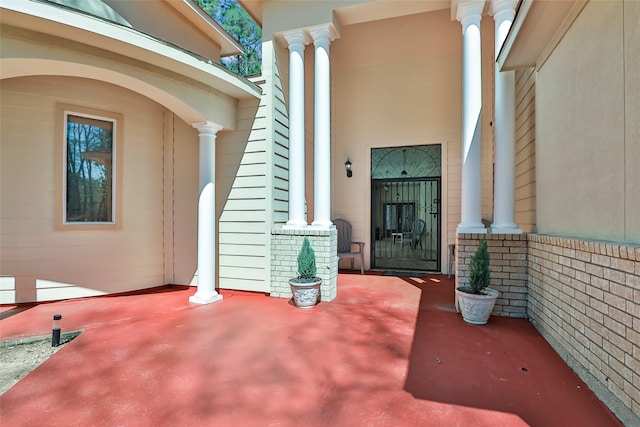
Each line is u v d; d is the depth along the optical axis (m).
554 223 3.15
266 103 4.82
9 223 4.24
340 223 6.99
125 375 2.48
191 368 2.59
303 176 4.89
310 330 3.40
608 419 1.95
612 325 2.06
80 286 4.64
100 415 2.00
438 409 2.04
